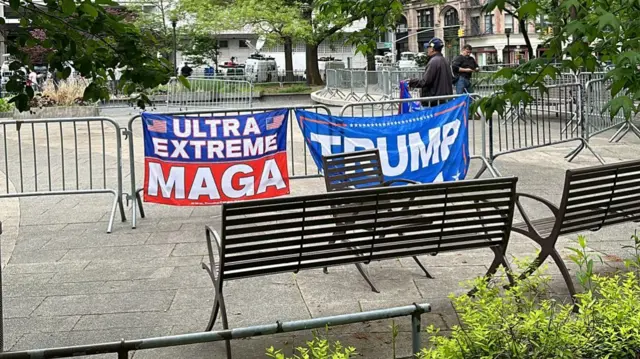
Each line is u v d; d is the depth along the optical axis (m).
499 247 5.48
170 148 8.30
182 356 4.76
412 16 71.38
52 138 16.86
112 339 5.12
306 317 5.45
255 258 4.77
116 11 4.55
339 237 4.94
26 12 4.16
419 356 3.10
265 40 37.12
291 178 9.02
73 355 2.78
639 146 13.44
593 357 3.22
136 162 12.80
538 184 10.24
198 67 47.03
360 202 4.89
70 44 4.19
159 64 4.44
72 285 6.36
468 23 66.06
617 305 3.41
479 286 3.59
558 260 5.29
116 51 4.29
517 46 62.69
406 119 9.09
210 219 8.62
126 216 8.88
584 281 3.88
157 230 8.20
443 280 6.22
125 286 6.30
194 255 7.17
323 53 57.16
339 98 29.25
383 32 6.24
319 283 6.24
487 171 11.30
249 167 8.51
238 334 2.88
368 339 4.91
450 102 9.26
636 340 3.22
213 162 8.41
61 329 5.34
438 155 9.29
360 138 8.95
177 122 8.30
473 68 18.52
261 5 33.94
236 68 45.75
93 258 7.18
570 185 5.23
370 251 5.10
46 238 7.98
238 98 21.61
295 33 33.69
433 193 5.05
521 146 11.82
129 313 5.64
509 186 5.22
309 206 4.77
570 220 5.43
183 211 9.07
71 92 22.53
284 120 8.63
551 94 14.20
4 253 7.42
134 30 4.32
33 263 7.06
